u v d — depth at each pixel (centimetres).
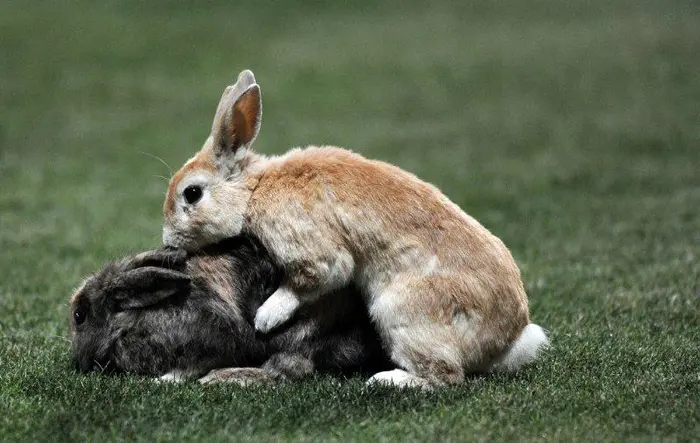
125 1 4594
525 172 2372
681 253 1535
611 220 1847
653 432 782
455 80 3553
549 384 907
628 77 3503
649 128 2831
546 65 3712
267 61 3800
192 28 4191
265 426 802
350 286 942
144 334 955
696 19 4366
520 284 961
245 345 955
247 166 973
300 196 922
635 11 4603
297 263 914
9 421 812
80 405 847
